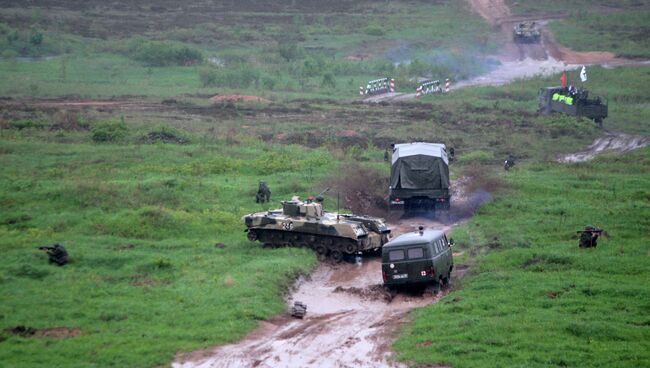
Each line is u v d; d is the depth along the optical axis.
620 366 76.50
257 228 127.69
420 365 79.75
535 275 108.06
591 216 142.50
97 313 93.50
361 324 95.19
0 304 95.00
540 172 190.38
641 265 109.88
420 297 106.12
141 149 195.62
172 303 98.50
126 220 134.25
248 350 85.75
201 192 158.62
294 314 98.19
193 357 83.12
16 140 199.88
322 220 125.69
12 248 118.62
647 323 88.69
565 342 83.00
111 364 79.38
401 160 152.75
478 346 82.62
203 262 117.19
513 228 137.62
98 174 168.25
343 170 178.38
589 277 106.12
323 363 82.50
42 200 144.88
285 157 190.88
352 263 125.38
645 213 141.25
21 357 80.19
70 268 111.44
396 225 149.38
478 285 105.44
